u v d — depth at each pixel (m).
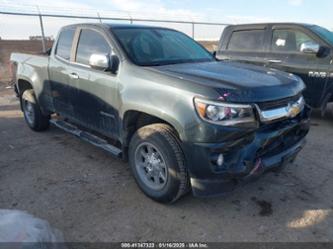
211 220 2.89
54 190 3.44
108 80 3.40
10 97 8.93
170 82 2.81
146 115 3.16
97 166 4.05
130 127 3.33
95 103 3.70
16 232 2.04
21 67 5.34
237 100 2.53
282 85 2.91
